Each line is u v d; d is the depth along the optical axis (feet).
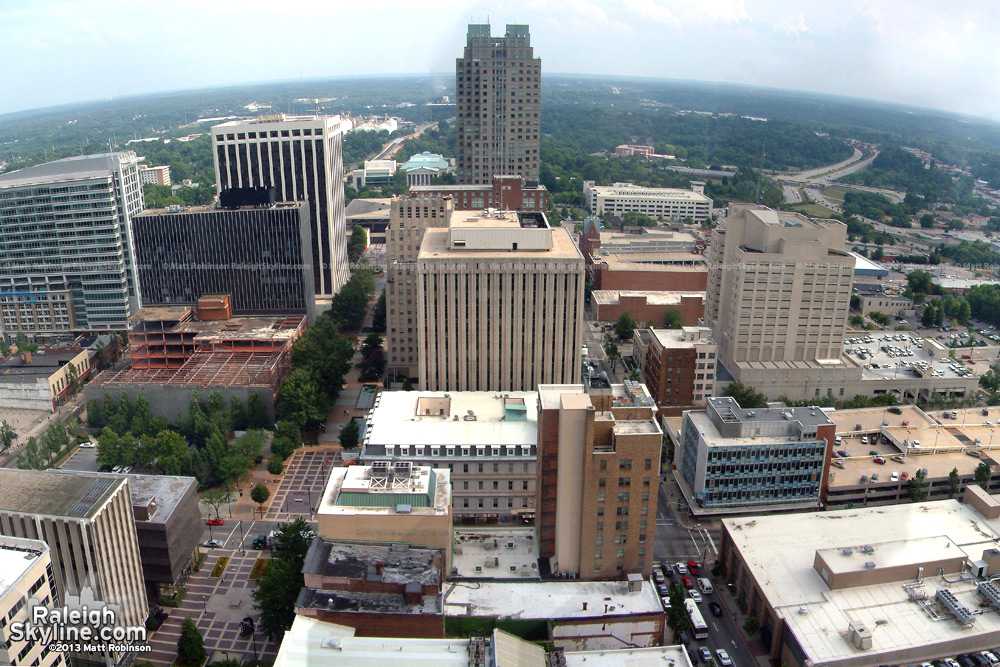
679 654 447.42
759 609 517.14
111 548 473.26
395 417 652.89
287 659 400.26
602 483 489.67
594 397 509.76
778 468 644.27
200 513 636.89
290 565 514.27
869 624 473.26
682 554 616.39
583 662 438.81
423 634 427.33
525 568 514.27
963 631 466.70
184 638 493.36
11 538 431.43
